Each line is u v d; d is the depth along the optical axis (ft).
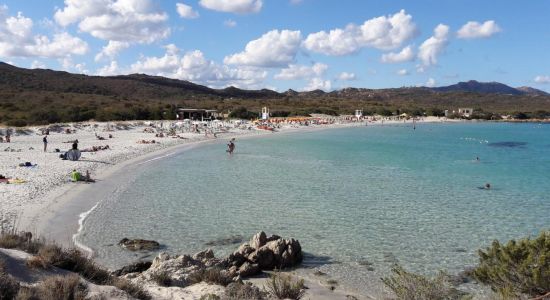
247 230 67.26
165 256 46.50
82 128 239.50
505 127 448.65
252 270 49.70
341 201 88.28
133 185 101.04
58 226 64.90
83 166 119.75
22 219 66.23
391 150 199.62
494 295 37.96
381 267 53.36
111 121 303.68
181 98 634.84
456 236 66.13
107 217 71.97
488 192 101.50
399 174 127.03
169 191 95.30
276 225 70.13
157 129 256.52
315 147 208.64
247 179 113.19
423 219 75.61
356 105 631.15
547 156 183.93
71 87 560.20
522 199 93.76
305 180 112.88
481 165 152.66
